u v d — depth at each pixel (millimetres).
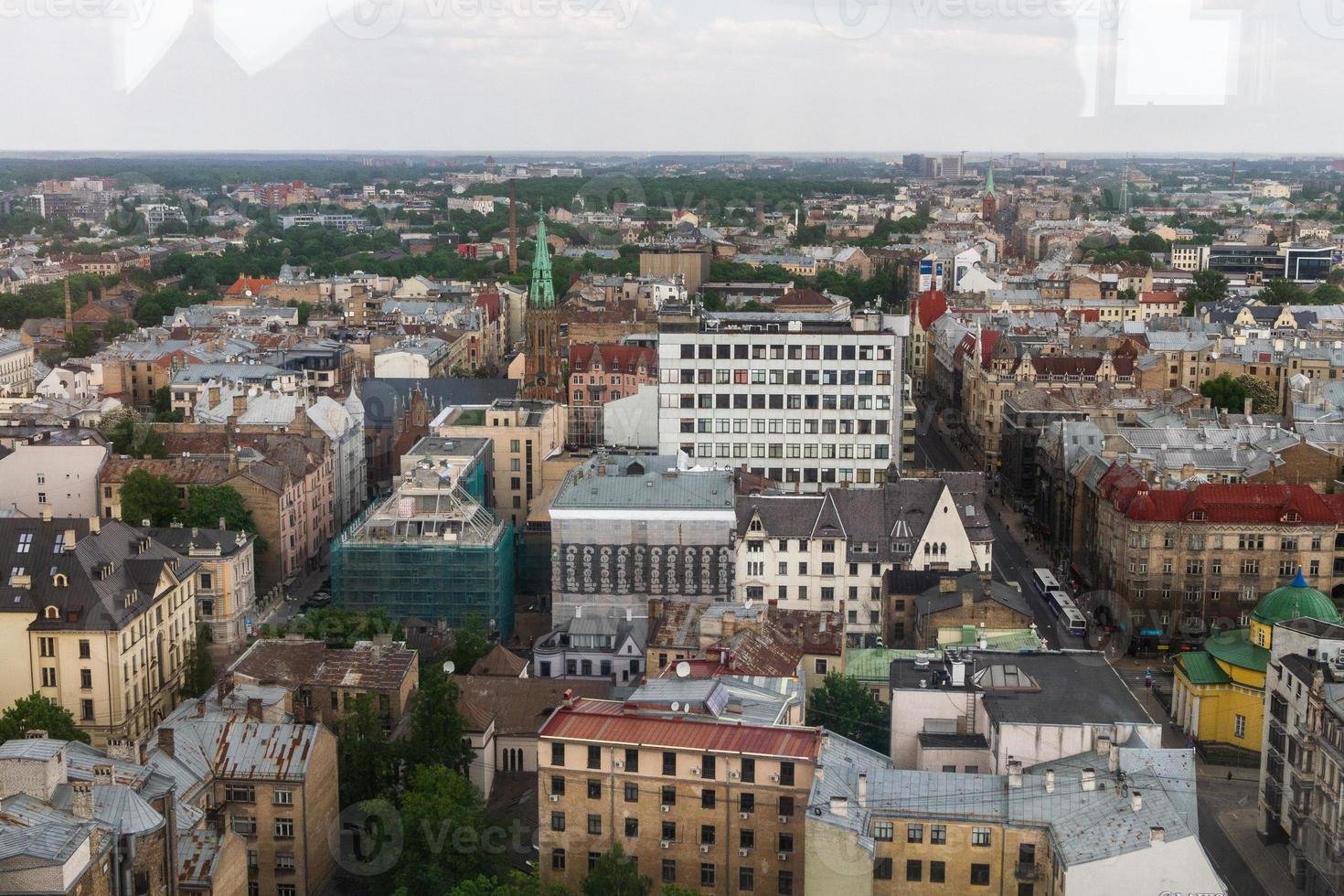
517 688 173125
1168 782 122188
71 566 175250
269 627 198250
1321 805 137375
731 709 137750
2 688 172500
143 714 178250
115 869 106562
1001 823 120250
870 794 124000
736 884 128000
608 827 130125
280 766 137500
